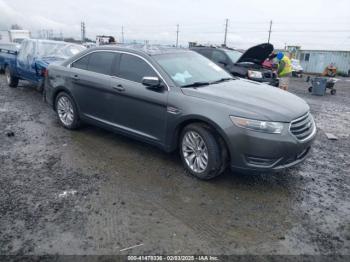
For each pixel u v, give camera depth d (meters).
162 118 4.28
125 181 3.99
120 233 2.96
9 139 5.46
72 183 3.91
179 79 4.39
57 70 5.93
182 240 2.88
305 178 4.28
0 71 13.03
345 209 3.52
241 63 9.37
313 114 8.99
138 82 4.60
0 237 2.88
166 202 3.52
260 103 3.81
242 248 2.80
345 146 5.79
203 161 3.98
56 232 2.96
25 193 3.65
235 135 3.62
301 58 35.56
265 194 3.78
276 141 3.54
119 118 4.92
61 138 5.55
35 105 8.02
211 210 3.39
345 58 33.06
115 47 5.10
